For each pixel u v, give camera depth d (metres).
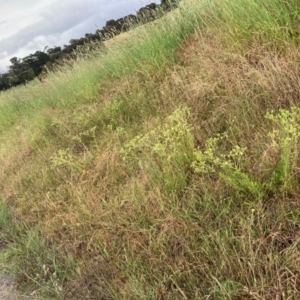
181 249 2.68
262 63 3.60
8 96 10.63
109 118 5.21
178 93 4.41
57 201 4.02
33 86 10.28
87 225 3.41
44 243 3.60
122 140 4.48
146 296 2.41
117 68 6.12
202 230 2.64
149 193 3.16
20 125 7.70
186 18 5.36
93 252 3.12
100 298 2.74
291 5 3.65
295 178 2.56
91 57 7.68
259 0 3.85
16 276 3.34
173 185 3.12
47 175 4.70
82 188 3.98
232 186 2.75
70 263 3.14
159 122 4.22
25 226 4.01
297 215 2.35
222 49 4.24
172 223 2.78
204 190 2.92
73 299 2.85
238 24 4.09
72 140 5.29
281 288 2.01
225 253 2.35
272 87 3.33
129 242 2.95
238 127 3.24
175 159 3.23
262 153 2.85
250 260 2.24
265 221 2.44
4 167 5.89
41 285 2.99
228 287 2.21
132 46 6.04
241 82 3.59
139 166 3.80
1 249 3.91
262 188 2.62
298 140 2.68
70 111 6.33
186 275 2.46
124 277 2.73
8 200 4.87
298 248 2.21
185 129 3.34
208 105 3.91
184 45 5.17
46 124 6.48
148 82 5.11
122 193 3.54
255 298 2.06
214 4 4.72
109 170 3.99
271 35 3.71
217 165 3.02
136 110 5.00
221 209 2.73
